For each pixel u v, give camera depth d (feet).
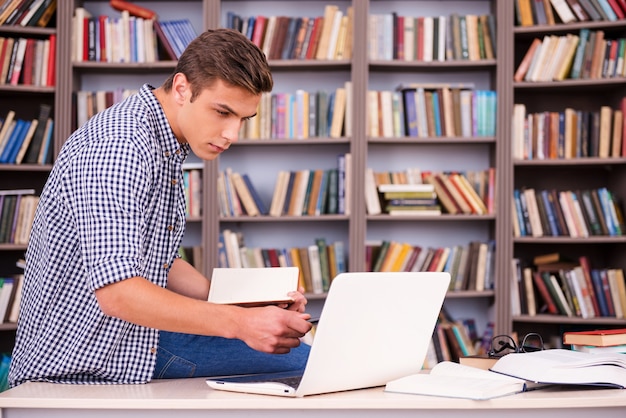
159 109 5.35
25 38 14.37
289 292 5.29
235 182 14.12
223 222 14.85
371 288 4.58
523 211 14.12
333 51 14.15
